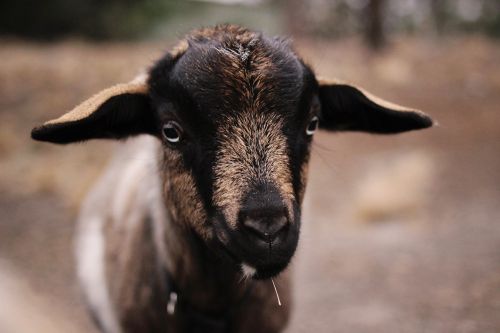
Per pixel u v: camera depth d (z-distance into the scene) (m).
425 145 2.36
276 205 0.56
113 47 3.98
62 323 1.16
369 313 1.13
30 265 1.39
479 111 2.77
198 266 0.69
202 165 0.60
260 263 0.56
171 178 0.64
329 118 0.72
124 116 0.65
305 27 4.04
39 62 3.05
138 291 0.73
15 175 2.02
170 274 0.71
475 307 1.08
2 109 2.49
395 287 1.22
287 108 0.59
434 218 1.61
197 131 0.60
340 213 1.76
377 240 1.51
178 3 5.18
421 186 1.83
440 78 3.31
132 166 0.84
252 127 0.59
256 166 0.58
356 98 0.69
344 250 1.45
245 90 0.59
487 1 5.48
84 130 0.64
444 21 5.47
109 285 0.77
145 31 4.99
